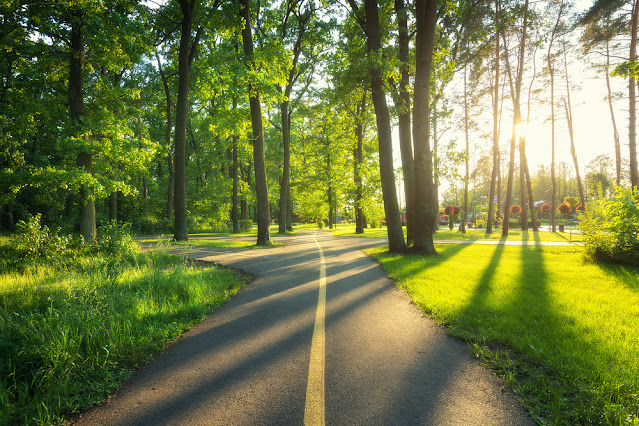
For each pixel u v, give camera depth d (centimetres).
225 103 2030
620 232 1007
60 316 432
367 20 1323
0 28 1270
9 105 1401
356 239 2409
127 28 1233
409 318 497
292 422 231
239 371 320
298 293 676
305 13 2608
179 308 546
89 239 1362
